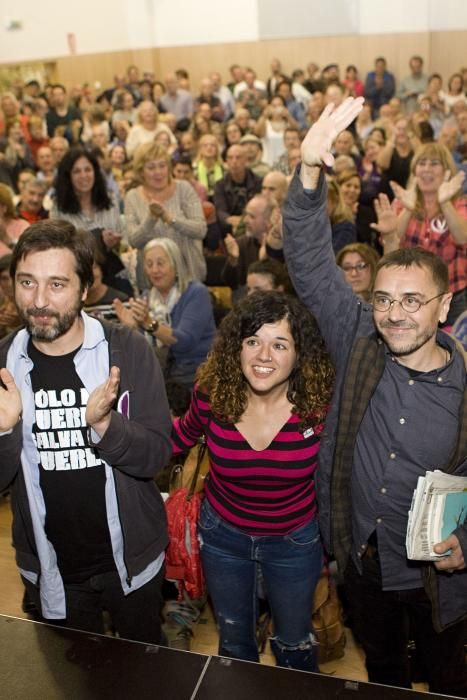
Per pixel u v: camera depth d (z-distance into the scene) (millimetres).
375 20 12414
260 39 13125
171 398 2713
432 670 1870
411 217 3619
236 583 1914
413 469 1623
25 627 1384
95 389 1603
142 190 4254
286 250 1811
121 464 1655
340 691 1207
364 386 1646
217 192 5621
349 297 1777
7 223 4309
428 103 9609
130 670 1275
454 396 1597
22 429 1697
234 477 1802
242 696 1211
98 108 9883
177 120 11164
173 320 3242
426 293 1531
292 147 6773
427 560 1605
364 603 1830
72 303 1610
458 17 11891
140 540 1801
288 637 1932
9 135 8469
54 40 11820
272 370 1712
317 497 1807
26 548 1826
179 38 13602
